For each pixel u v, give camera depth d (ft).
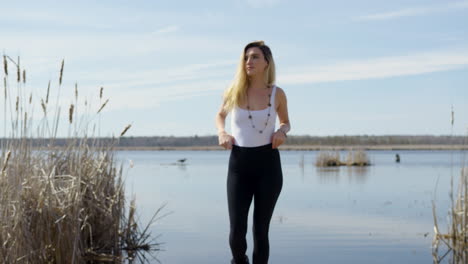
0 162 14.99
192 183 50.65
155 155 184.44
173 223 25.80
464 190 22.06
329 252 19.04
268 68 13.51
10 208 14.39
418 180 53.01
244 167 12.97
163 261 17.80
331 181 52.54
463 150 22.31
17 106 15.52
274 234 22.72
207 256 18.61
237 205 12.94
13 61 15.48
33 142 17.17
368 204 33.24
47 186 15.69
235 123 13.30
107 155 20.49
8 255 14.06
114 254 18.83
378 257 18.25
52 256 15.74
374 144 242.58
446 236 21.86
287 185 47.88
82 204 17.99
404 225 25.02
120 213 20.45
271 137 13.15
